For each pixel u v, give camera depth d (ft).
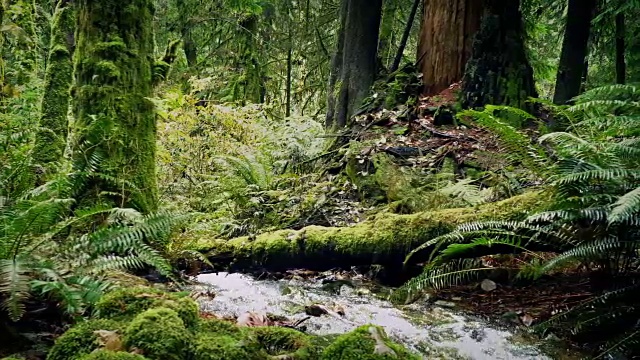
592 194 10.52
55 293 8.37
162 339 6.42
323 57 43.11
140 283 11.39
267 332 7.73
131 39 14.96
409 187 19.43
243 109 31.99
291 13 45.50
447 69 29.01
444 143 23.52
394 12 40.04
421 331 10.77
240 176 22.93
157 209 15.03
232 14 46.88
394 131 25.41
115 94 14.42
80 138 13.91
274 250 15.58
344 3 31.78
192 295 12.50
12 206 9.34
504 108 14.35
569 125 16.34
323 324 10.82
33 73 24.32
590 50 36.55
